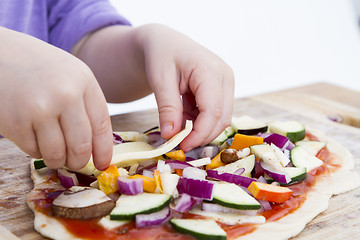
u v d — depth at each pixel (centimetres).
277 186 39
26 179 42
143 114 60
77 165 33
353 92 76
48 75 30
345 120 62
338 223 38
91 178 40
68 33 62
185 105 47
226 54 130
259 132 50
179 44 46
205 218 36
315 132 55
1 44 31
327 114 63
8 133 31
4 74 30
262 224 36
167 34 48
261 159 42
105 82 60
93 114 33
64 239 33
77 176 40
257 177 42
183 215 36
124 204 35
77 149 32
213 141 45
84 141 32
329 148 50
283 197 38
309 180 43
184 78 44
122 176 38
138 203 35
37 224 35
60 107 30
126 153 38
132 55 54
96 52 60
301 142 50
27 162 45
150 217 35
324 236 36
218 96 42
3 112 30
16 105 30
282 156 43
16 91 30
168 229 35
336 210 39
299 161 45
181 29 125
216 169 41
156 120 58
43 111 30
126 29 59
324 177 44
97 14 61
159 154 39
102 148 34
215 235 33
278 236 35
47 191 39
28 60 31
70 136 31
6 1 58
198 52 44
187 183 37
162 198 36
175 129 41
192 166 40
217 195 37
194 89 43
